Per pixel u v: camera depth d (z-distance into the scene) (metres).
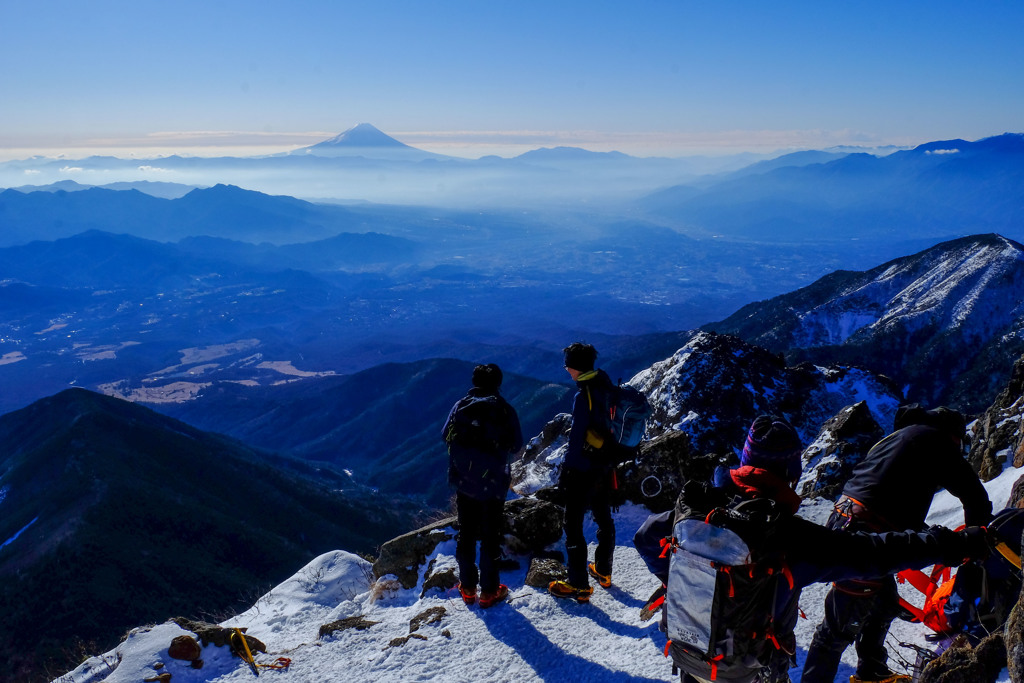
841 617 3.15
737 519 2.66
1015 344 140.12
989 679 2.94
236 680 5.46
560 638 5.04
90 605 77.44
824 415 12.96
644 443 7.64
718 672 2.75
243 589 85.00
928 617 3.45
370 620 6.31
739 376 13.51
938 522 5.38
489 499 5.48
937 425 3.28
